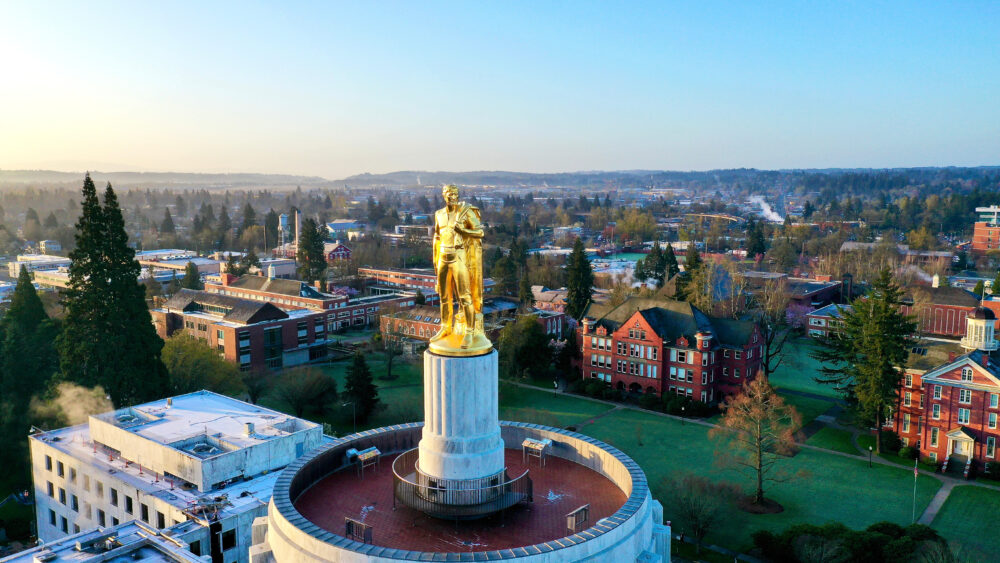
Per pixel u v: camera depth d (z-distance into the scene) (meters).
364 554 28.64
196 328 128.75
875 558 51.94
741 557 58.59
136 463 61.31
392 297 166.38
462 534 32.94
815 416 95.75
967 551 58.47
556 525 33.91
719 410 99.81
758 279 165.62
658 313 108.38
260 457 59.22
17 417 78.44
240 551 51.59
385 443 43.53
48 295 143.12
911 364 83.88
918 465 79.00
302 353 130.38
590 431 90.69
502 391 107.25
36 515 69.31
